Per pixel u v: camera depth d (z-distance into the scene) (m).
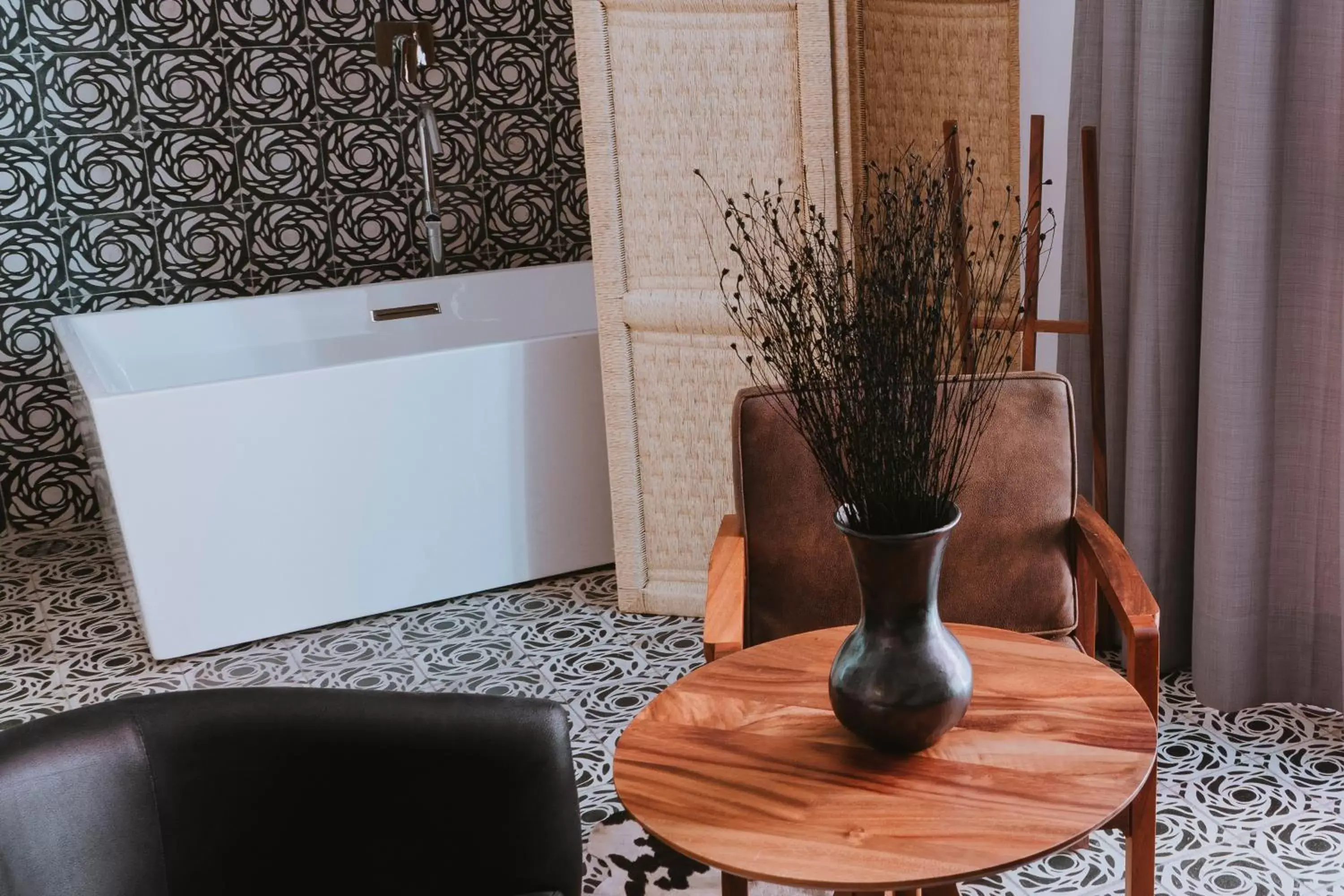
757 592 2.07
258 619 3.10
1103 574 1.82
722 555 1.97
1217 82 2.21
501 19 4.33
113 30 3.89
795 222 2.83
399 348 4.18
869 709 1.35
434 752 1.40
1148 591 1.76
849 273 1.42
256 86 4.07
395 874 1.45
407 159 4.29
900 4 2.75
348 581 3.17
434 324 4.21
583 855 2.16
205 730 1.40
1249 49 2.15
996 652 1.62
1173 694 2.56
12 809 1.27
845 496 1.36
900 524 1.32
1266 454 2.35
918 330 1.31
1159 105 2.34
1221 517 2.37
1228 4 2.16
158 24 3.93
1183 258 2.41
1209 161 2.27
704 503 3.06
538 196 4.51
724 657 1.68
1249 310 2.26
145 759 1.37
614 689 2.78
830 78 2.74
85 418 3.11
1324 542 2.39
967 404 1.52
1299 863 2.03
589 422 3.32
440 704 1.41
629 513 3.10
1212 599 2.43
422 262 4.40
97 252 4.02
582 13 2.81
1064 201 2.93
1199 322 2.46
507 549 3.32
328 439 3.07
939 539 1.31
